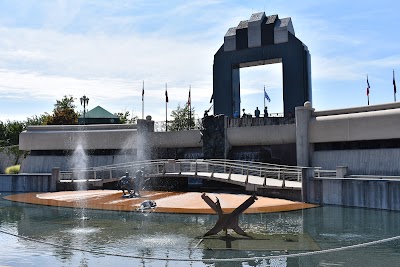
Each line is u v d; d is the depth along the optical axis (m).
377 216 22.61
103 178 39.00
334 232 18.09
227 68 47.72
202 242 15.84
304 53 44.62
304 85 43.97
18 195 35.12
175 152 46.47
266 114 44.75
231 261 13.03
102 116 65.62
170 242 15.82
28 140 50.12
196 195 31.70
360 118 35.38
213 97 48.19
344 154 36.66
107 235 17.27
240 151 43.44
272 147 41.62
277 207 26.00
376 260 13.23
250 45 46.53
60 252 14.16
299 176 32.19
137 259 13.20
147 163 39.25
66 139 49.22
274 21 45.94
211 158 42.62
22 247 14.95
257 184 31.23
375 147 35.22
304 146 38.06
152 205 25.89
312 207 26.23
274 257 12.31
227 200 28.72
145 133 47.00
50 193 35.91
